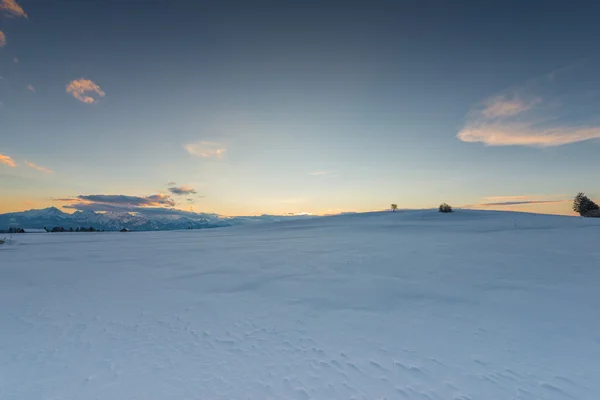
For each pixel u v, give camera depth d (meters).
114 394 4.41
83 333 6.60
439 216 45.66
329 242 21.88
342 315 7.36
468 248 15.00
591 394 4.23
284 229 43.69
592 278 9.12
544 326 6.29
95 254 19.48
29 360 5.43
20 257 18.25
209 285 10.53
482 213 46.81
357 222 45.31
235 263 14.63
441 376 4.74
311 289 9.61
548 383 4.50
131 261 16.05
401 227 31.53
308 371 4.97
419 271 11.03
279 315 7.54
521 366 4.95
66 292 9.85
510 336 5.96
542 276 9.55
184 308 8.20
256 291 9.65
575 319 6.52
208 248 22.11
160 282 11.08
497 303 7.62
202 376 4.86
